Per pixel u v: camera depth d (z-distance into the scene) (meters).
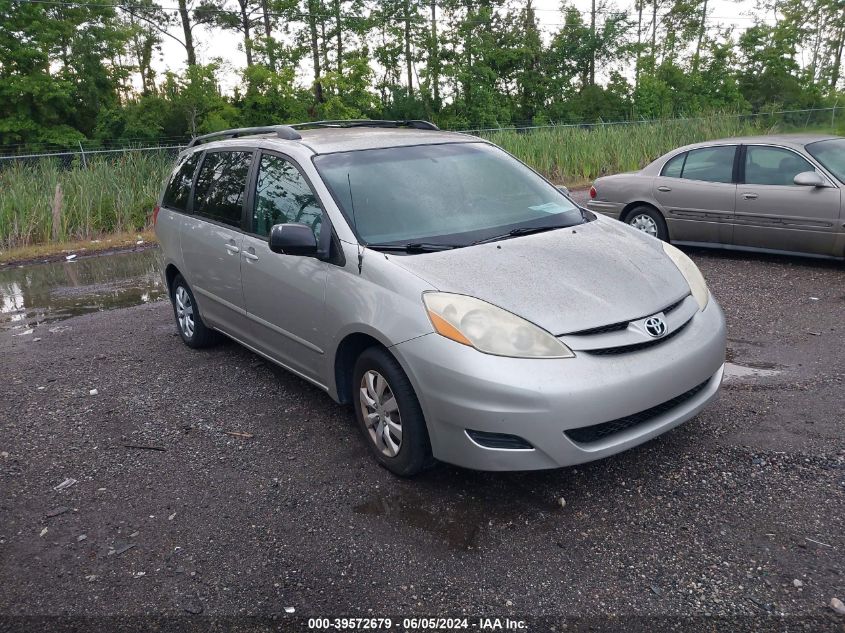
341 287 4.02
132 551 3.43
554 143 20.72
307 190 4.47
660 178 9.10
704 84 47.59
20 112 33.78
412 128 5.81
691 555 3.11
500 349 3.33
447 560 3.19
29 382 5.91
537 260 3.85
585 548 3.21
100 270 11.09
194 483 4.04
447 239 4.10
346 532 3.46
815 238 7.66
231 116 37.38
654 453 3.99
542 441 3.29
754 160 8.28
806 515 3.33
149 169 15.27
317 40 43.59
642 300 3.63
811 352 5.34
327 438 4.48
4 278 10.84
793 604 2.78
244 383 5.53
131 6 40.88
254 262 4.87
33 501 3.96
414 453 3.72
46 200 13.62
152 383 5.68
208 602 3.03
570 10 48.00
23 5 34.41
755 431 4.14
